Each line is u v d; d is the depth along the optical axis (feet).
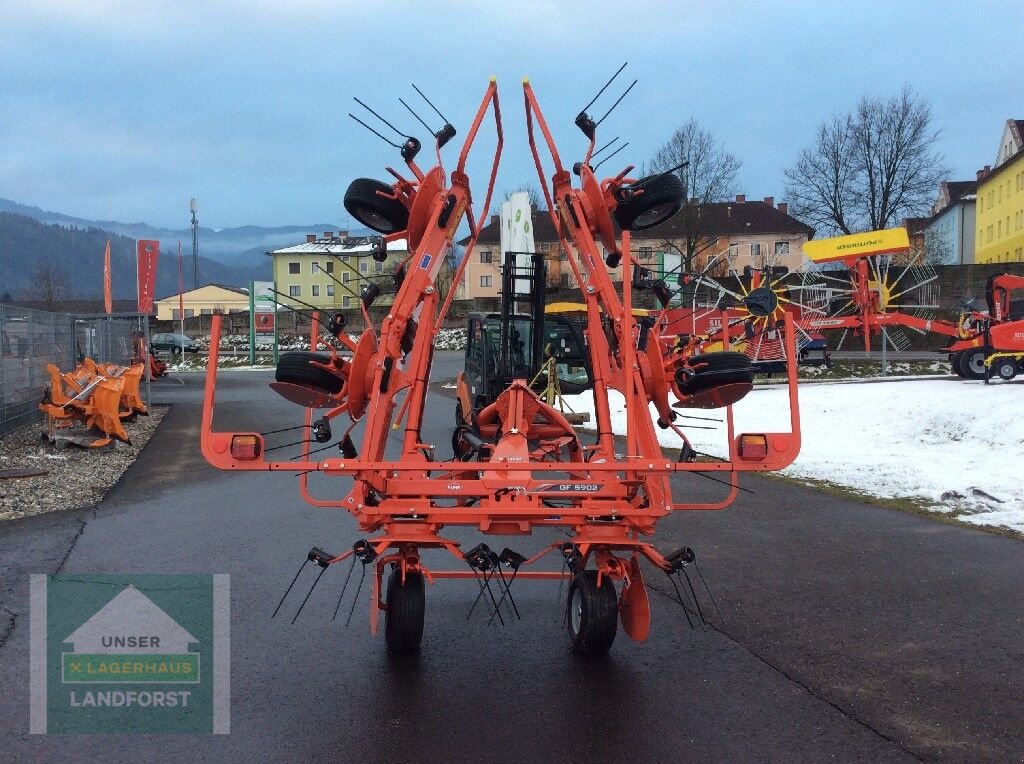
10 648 17.83
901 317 84.84
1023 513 30.12
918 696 15.40
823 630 18.94
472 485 16.26
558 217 21.77
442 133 20.06
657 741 13.67
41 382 57.57
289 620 19.76
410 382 19.11
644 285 19.85
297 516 31.53
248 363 163.53
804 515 31.01
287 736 13.92
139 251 87.35
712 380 17.63
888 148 170.09
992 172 220.64
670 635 18.78
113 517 31.17
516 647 18.04
